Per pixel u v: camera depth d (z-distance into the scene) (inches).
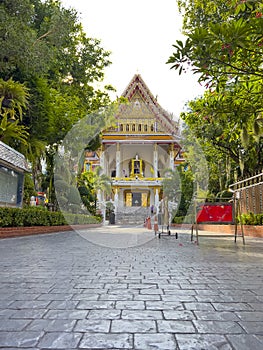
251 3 186.4
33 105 460.1
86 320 76.9
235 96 243.3
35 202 522.0
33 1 531.8
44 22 516.4
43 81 486.9
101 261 173.5
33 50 413.7
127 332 69.5
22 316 79.5
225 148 535.2
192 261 175.2
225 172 627.8
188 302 92.9
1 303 90.7
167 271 143.0
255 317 79.7
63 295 100.0
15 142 463.8
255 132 297.3
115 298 97.0
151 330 70.7
